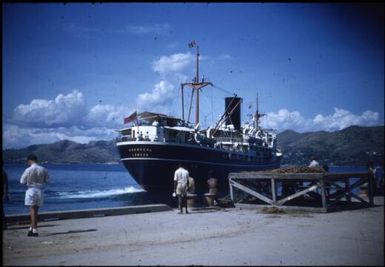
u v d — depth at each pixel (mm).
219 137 55812
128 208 15305
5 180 10391
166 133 43031
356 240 8484
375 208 15805
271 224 11703
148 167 41438
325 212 14422
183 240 9297
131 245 8781
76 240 9562
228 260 6777
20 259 7359
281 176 15938
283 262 6512
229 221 12742
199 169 45656
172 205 37625
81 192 58812
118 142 44188
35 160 10500
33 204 10227
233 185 18281
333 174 15242
